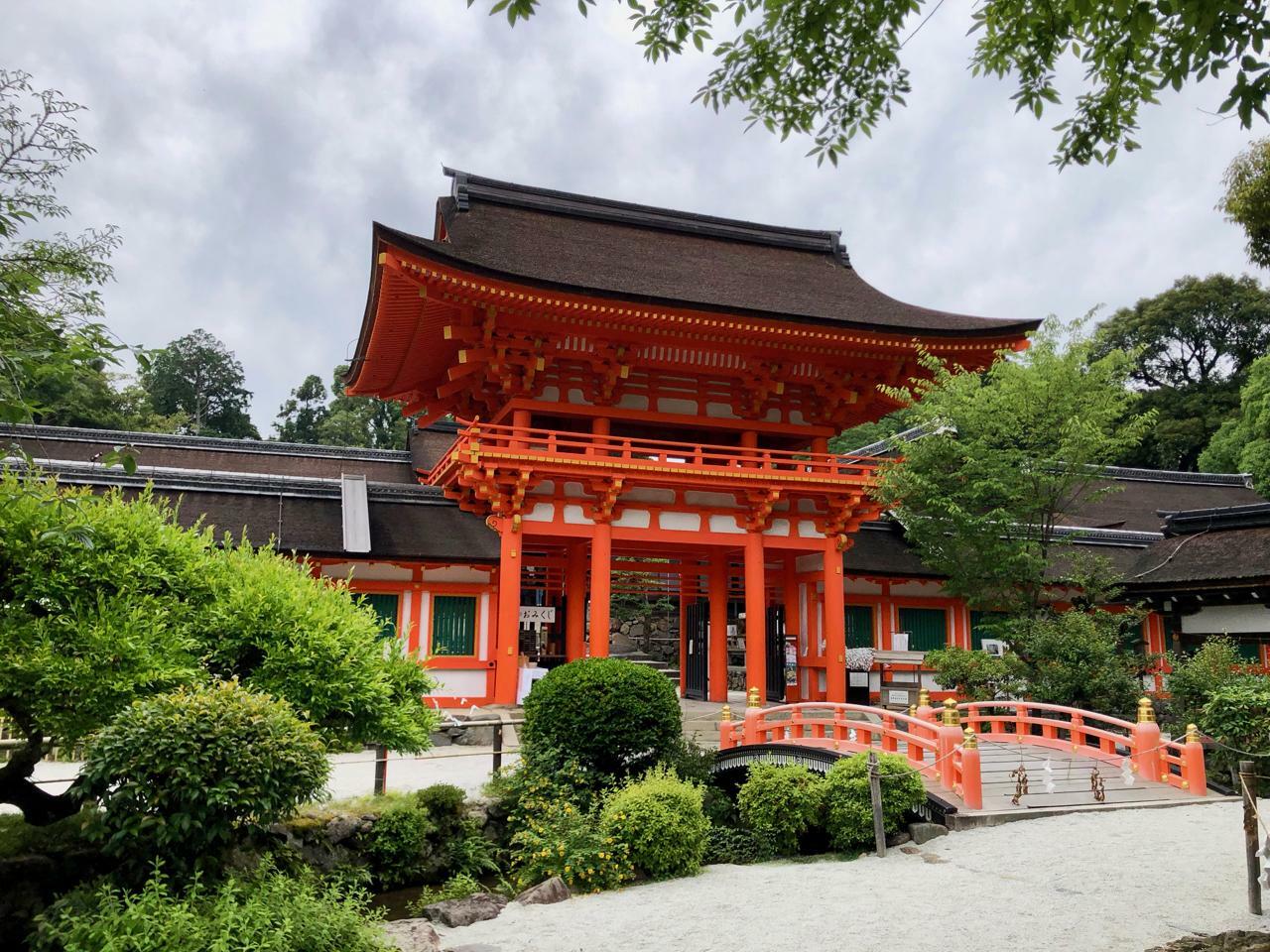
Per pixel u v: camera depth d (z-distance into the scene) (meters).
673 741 16.33
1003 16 8.76
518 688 23.38
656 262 27.70
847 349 24.36
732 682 32.03
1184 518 26.39
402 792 14.74
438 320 23.12
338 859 12.77
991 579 23.38
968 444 23.31
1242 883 10.55
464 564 23.78
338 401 82.19
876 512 25.72
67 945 7.52
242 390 87.50
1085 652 20.70
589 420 25.56
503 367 23.02
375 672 11.22
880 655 26.78
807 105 9.73
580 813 13.73
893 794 13.90
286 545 22.12
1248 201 13.28
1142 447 59.16
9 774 9.88
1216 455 48.84
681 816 13.31
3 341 7.89
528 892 12.08
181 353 86.06
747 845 14.53
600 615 23.09
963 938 9.12
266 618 10.65
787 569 28.36
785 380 25.77
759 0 8.49
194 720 8.56
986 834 13.61
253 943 7.64
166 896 8.01
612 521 23.75
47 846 10.07
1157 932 8.97
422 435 37.44
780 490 24.20
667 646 39.41
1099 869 11.33
